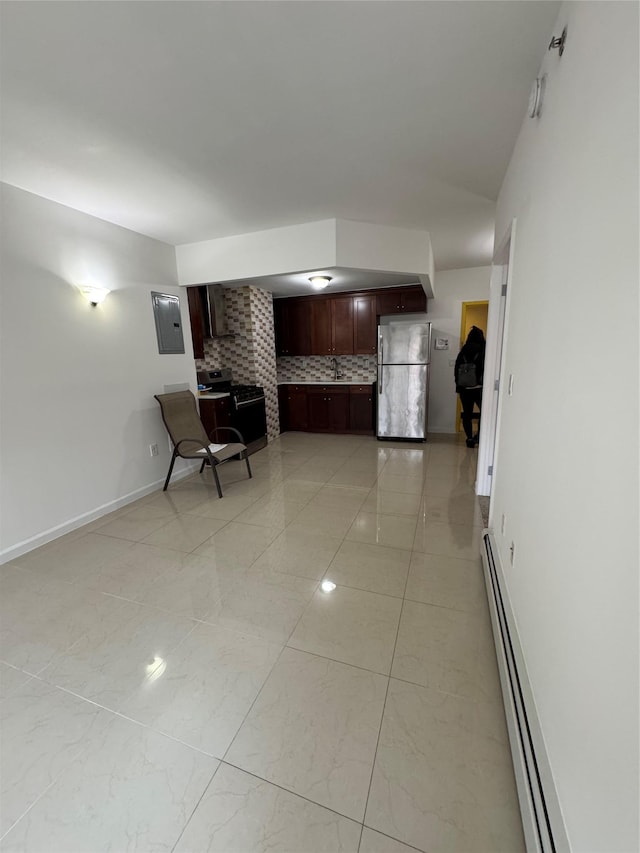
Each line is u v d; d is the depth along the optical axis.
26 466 2.49
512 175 2.10
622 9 0.75
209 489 3.59
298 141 1.96
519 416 1.70
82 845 0.99
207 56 1.38
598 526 0.79
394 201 2.75
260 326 5.15
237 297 4.90
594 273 0.88
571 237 1.05
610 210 0.79
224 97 1.61
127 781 1.13
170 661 1.57
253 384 5.08
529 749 1.06
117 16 1.19
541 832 0.89
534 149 1.56
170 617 1.83
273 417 5.62
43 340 2.58
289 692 1.42
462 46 1.37
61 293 2.69
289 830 1.01
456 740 1.23
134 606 1.92
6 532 2.39
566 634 0.94
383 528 2.71
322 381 6.05
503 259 2.65
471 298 5.31
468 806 1.05
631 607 0.62
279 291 5.44
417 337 4.96
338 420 5.84
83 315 2.86
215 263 3.63
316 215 3.03
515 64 1.45
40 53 1.33
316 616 1.82
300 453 4.83
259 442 5.04
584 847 0.75
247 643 1.66
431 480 3.71
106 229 3.01
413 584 2.05
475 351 4.65
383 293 5.32
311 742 1.23
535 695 1.17
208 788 1.11
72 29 1.23
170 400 3.54
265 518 2.93
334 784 1.11
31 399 2.51
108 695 1.42
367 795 1.08
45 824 1.04
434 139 1.97
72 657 1.60
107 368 3.07
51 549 2.51
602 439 0.79
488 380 3.08
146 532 2.73
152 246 3.48
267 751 1.21
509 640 1.46
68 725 1.31
